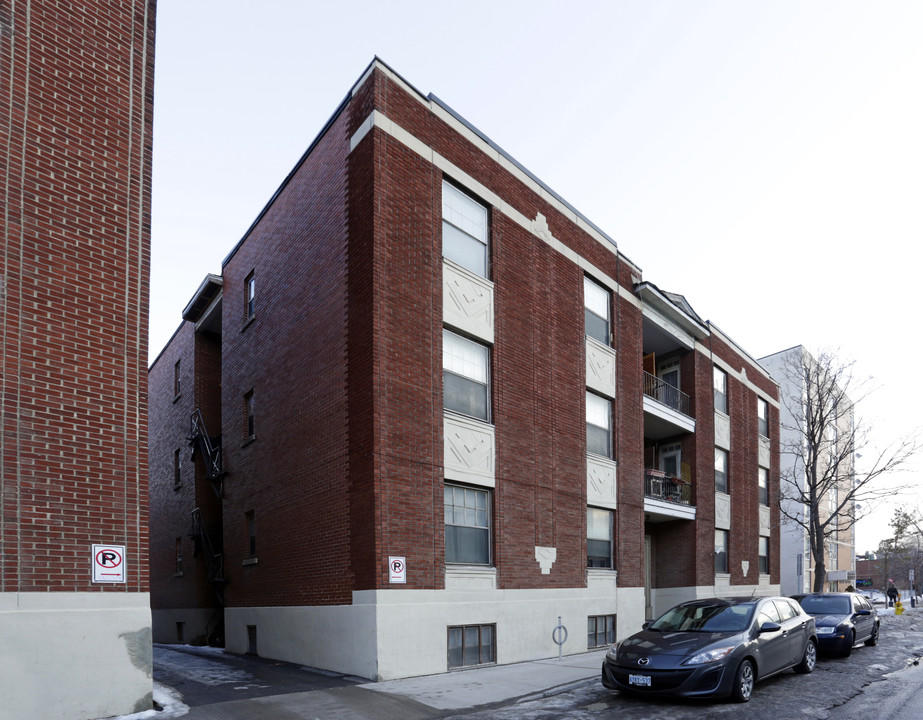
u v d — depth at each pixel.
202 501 22.16
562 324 17.38
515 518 14.80
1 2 8.77
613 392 19.14
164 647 19.97
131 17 10.03
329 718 8.80
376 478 12.12
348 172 13.98
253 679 11.74
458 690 10.60
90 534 8.51
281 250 16.73
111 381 9.01
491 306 15.20
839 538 54.19
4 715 7.54
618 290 20.19
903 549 65.00
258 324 17.64
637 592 18.69
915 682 11.19
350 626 12.28
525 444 15.45
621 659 9.88
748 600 11.27
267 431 16.45
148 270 9.64
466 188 15.12
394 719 8.82
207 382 23.53
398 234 13.33
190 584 22.25
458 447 13.77
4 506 7.93
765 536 29.38
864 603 16.47
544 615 15.08
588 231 19.16
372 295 12.70
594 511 17.84
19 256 8.49
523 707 9.51
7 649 7.67
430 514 12.90
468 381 14.51
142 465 9.12
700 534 23.27
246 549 17.05
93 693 8.20
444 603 12.74
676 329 23.41
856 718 8.59
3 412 8.09
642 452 20.05
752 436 28.92
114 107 9.63
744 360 29.09
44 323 8.57
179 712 8.77
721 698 9.42
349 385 13.14
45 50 9.07
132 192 9.62
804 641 11.95
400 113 13.84
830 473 32.81
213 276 20.62
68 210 8.98
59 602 8.12
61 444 8.47
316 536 13.73
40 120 8.90
